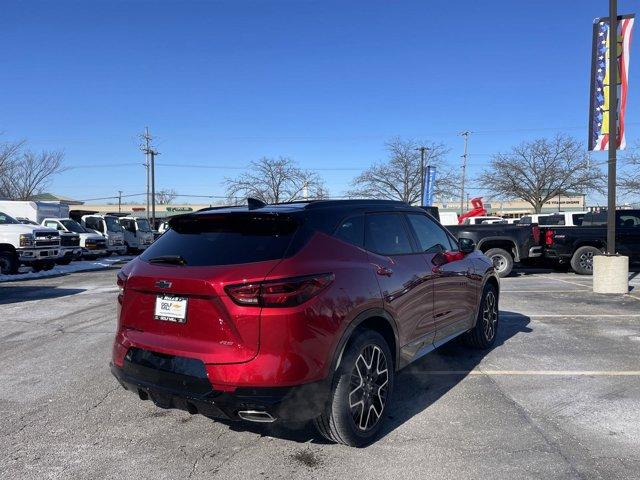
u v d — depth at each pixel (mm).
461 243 5531
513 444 3592
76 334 7266
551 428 3840
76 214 36812
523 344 6285
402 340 4082
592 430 3795
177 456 3496
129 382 3498
